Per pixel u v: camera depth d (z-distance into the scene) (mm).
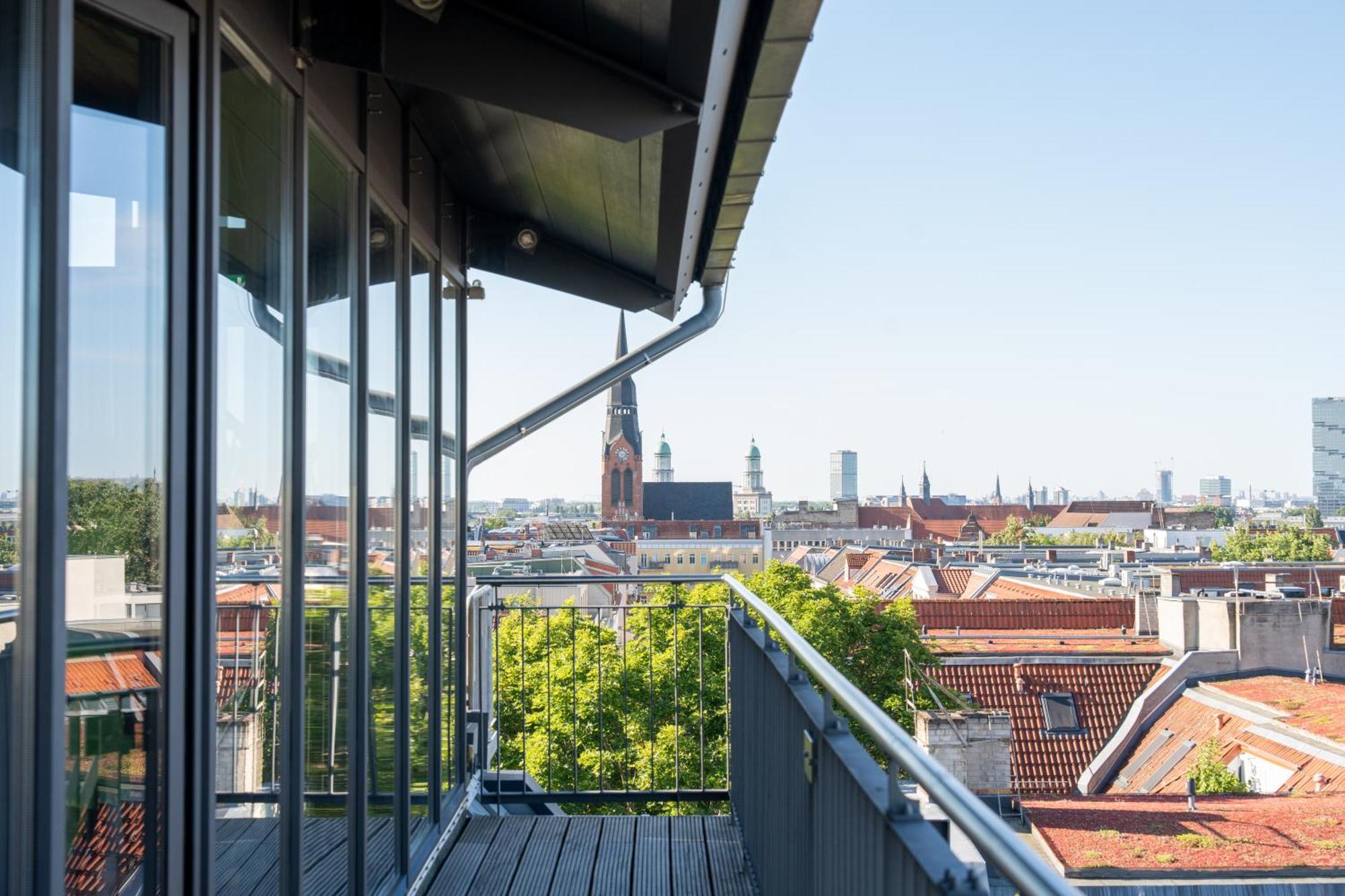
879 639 28109
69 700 1594
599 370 7008
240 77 2264
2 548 1461
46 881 1529
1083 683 33250
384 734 3545
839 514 168125
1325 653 33031
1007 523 168375
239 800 2232
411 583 3920
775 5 2400
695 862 4230
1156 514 170875
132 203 1782
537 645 17312
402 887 3686
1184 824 18141
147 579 1812
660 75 2740
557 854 4363
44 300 1532
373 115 3373
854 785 1946
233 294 2199
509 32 2748
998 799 22656
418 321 4133
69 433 1584
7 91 1466
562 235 5145
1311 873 15766
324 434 2869
